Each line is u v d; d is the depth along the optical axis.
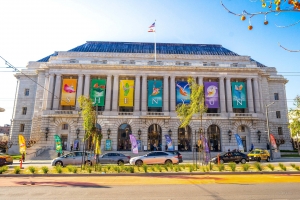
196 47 62.72
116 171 18.97
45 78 50.78
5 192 11.28
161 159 26.30
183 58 54.16
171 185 13.07
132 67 50.12
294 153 49.03
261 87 52.34
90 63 50.59
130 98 48.50
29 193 11.02
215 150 47.09
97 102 47.91
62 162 25.80
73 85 48.66
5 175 17.27
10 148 51.00
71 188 12.26
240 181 14.34
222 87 50.06
